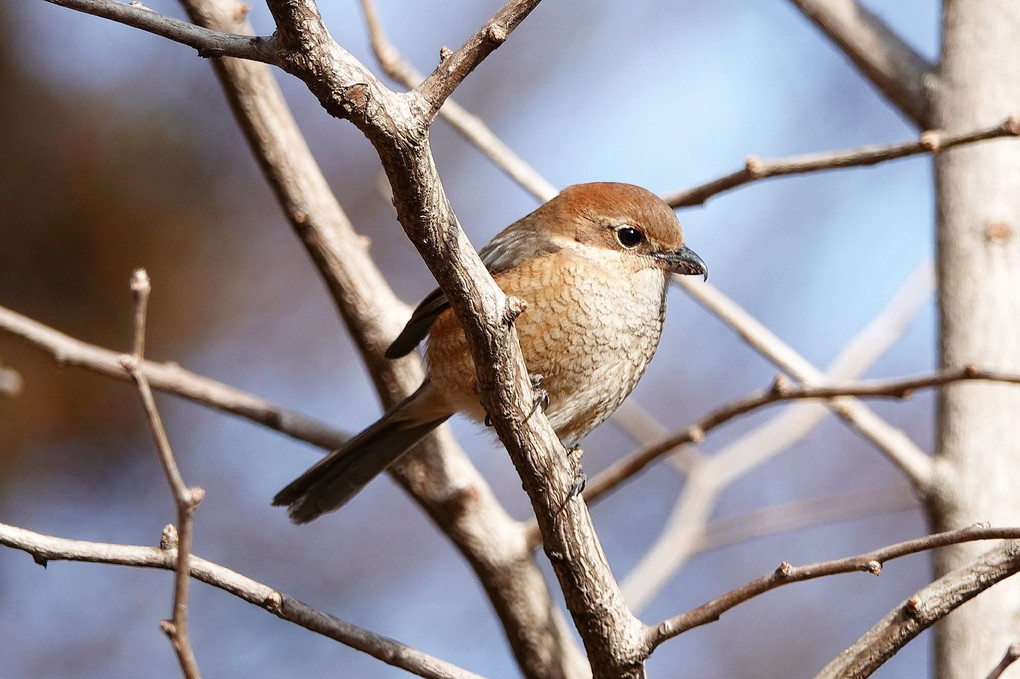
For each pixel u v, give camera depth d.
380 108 5.29
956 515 8.05
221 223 14.91
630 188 9.01
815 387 7.57
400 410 8.69
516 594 8.47
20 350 13.69
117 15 5.12
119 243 14.34
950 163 8.62
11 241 14.02
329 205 8.68
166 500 14.38
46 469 14.04
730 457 10.55
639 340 8.88
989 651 7.70
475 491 8.60
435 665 6.36
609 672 6.48
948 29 8.89
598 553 6.45
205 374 14.86
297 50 5.18
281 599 6.11
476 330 6.03
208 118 14.83
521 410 6.27
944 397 8.33
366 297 8.75
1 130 14.05
